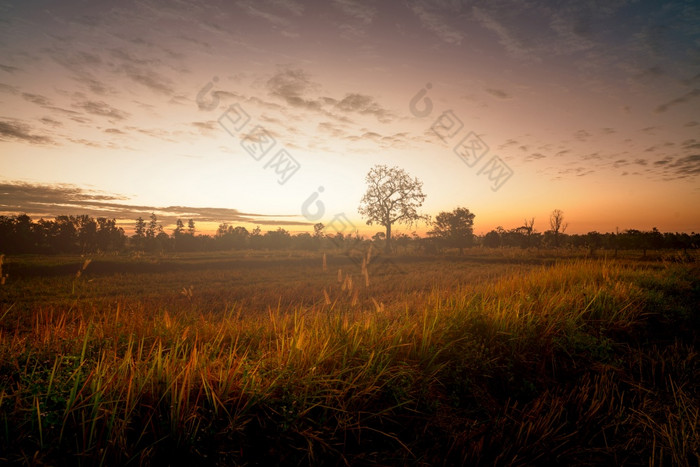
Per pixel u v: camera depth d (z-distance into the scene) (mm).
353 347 4367
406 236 59438
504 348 5195
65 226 86062
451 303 6801
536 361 5031
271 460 2779
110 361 3584
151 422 2830
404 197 58250
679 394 4281
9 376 3246
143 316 6691
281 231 96188
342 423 3219
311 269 30766
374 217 58094
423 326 5047
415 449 3160
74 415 2771
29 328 6914
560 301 7230
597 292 7969
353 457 2953
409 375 3975
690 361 5211
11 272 25172
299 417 3150
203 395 3211
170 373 3229
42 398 2781
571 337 5652
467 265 31125
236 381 3408
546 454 3242
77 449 2463
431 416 3625
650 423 3764
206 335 5438
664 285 9844
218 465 2625
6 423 2389
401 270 27797
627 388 4555
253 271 29781
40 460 2342
